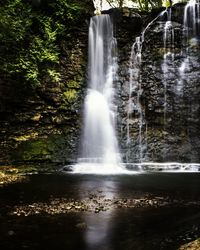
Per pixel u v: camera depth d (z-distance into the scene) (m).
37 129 15.84
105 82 17.61
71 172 14.13
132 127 17.02
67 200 9.16
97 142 16.55
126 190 10.56
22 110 15.76
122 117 17.12
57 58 16.22
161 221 7.42
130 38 18.19
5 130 15.39
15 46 15.65
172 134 16.86
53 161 15.26
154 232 6.75
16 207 8.37
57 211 8.07
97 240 6.32
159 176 13.30
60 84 16.59
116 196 9.71
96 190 10.53
